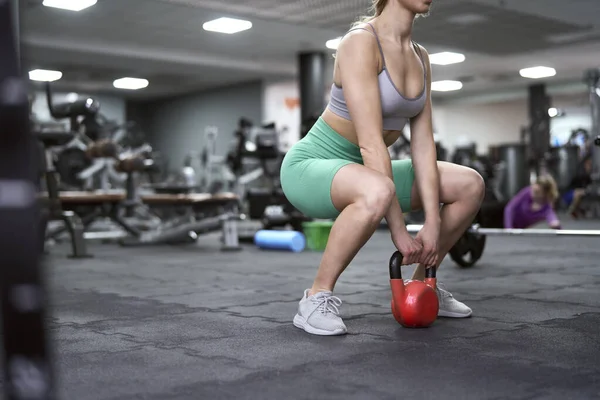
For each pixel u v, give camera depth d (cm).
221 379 130
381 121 171
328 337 169
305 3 621
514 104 1484
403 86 175
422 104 180
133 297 250
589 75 491
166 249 482
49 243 557
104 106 1270
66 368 141
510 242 493
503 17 725
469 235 325
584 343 160
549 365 138
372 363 141
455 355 148
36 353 60
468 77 1155
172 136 1332
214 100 1241
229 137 1213
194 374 134
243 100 1185
